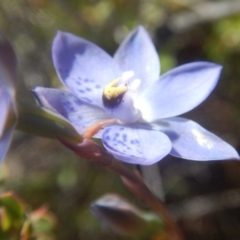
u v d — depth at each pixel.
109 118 0.13
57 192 0.25
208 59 0.25
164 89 0.14
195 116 0.25
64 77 0.13
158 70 0.14
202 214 0.24
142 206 0.24
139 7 0.26
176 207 0.24
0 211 0.15
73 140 0.12
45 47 0.27
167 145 0.12
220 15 0.25
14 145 0.26
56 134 0.12
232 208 0.25
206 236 0.24
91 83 0.13
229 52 0.25
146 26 0.26
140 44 0.14
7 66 0.11
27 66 0.27
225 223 0.24
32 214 0.17
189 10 0.26
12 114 0.11
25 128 0.12
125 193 0.24
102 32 0.26
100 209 0.15
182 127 0.13
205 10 0.26
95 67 0.14
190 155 0.12
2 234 0.15
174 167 0.25
